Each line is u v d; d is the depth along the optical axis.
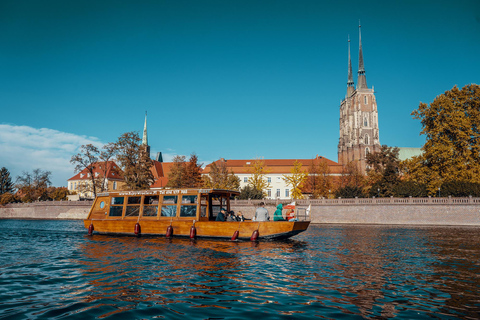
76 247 18.27
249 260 14.26
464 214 48.00
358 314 7.44
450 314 7.48
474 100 52.00
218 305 7.96
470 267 13.18
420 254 16.83
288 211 22.77
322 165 78.31
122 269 12.06
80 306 7.79
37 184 94.44
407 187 54.47
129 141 67.00
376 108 114.19
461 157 50.59
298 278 10.93
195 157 69.00
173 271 11.76
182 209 22.86
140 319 6.96
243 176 96.81
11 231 30.14
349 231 35.09
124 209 24.89
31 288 9.42
